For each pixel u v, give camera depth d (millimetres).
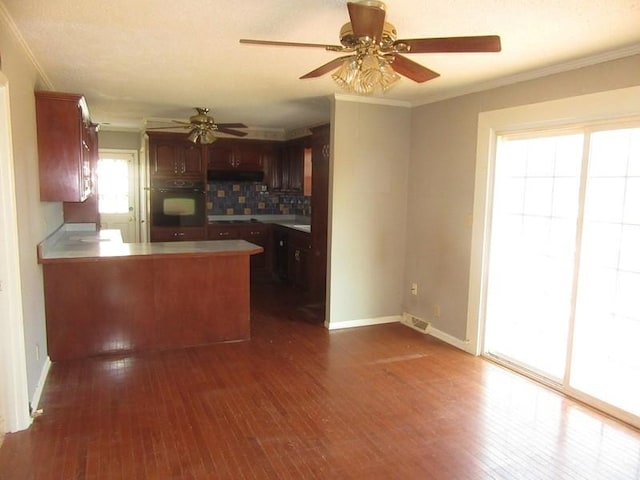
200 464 2498
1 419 2748
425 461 2568
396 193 4961
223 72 3652
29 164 3201
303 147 6859
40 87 3889
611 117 3096
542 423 2998
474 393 3416
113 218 7691
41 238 3713
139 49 3068
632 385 3066
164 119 6379
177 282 4234
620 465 2557
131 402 3188
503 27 2580
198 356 4082
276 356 4105
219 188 7707
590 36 2703
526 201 3811
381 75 2303
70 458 2525
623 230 3080
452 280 4426
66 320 3914
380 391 3432
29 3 2311
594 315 3271
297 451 2639
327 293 4902
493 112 3900
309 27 2635
